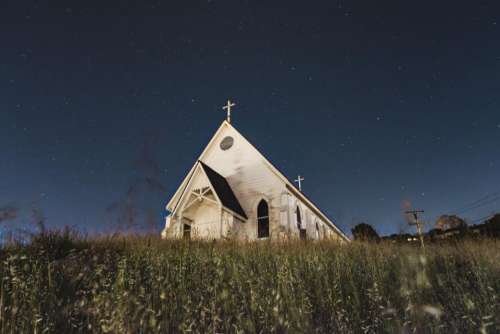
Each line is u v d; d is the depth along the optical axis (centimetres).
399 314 561
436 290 710
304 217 2433
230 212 2044
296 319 514
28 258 697
